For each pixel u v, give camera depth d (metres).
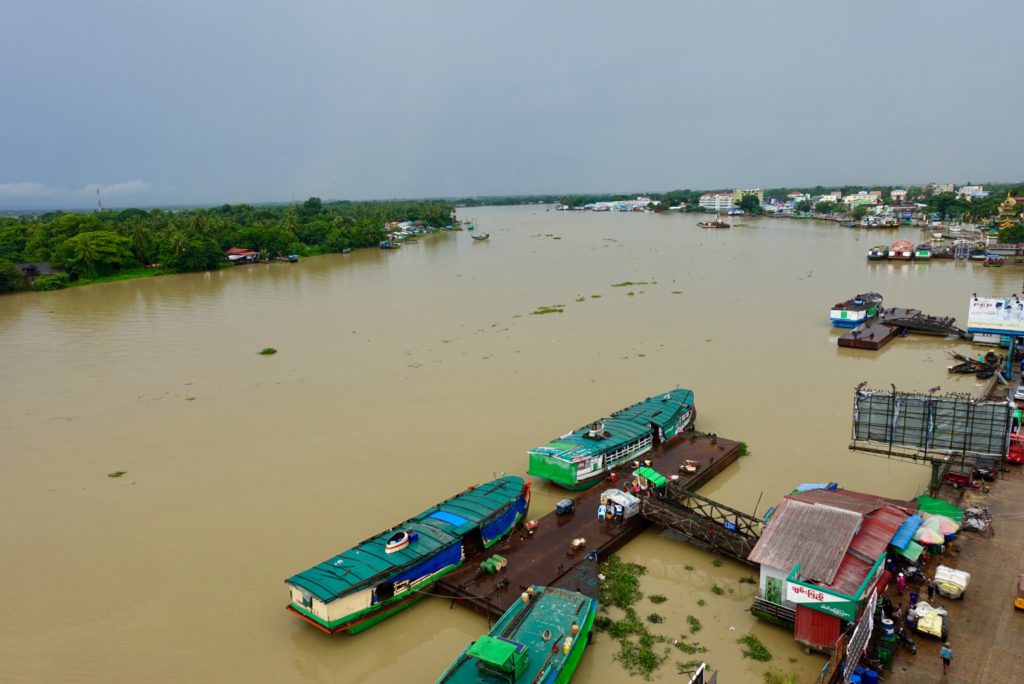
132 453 52.12
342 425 56.38
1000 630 26.52
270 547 38.28
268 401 63.31
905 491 41.88
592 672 27.67
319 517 41.41
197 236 164.38
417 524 36.06
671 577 34.56
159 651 30.34
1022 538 32.81
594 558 34.59
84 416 60.69
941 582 28.50
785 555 29.25
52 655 30.17
